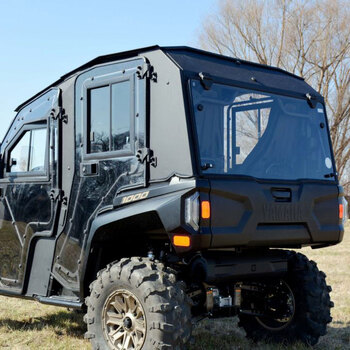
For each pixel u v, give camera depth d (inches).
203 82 166.7
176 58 168.7
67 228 188.7
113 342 163.0
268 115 185.5
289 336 200.8
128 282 159.2
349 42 1103.6
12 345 203.5
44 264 196.7
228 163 169.2
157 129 166.6
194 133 160.6
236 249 184.2
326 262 468.4
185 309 155.5
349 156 1120.2
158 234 175.9
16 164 213.0
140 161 167.9
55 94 198.2
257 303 203.9
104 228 173.9
